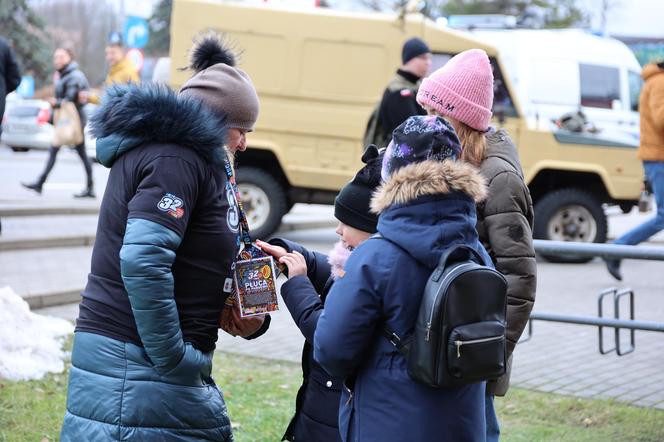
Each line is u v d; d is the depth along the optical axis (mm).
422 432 3000
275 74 12172
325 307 3074
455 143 3127
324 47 12094
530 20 39844
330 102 12133
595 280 10922
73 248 10898
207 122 3246
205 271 3303
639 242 10055
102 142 3242
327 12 12086
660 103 9461
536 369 6914
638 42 37094
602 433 5438
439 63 12109
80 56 61125
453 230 2996
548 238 12406
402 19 12023
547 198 12375
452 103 3740
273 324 8133
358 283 3000
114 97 3252
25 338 6262
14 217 12219
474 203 3135
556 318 6863
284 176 12477
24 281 8711
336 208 3445
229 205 3371
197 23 12109
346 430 3180
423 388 3008
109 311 3229
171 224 3113
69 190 16703
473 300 2932
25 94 40250
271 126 12203
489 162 3770
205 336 3334
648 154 9750
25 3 48062
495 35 13016
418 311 2979
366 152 3430
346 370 3059
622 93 12781
